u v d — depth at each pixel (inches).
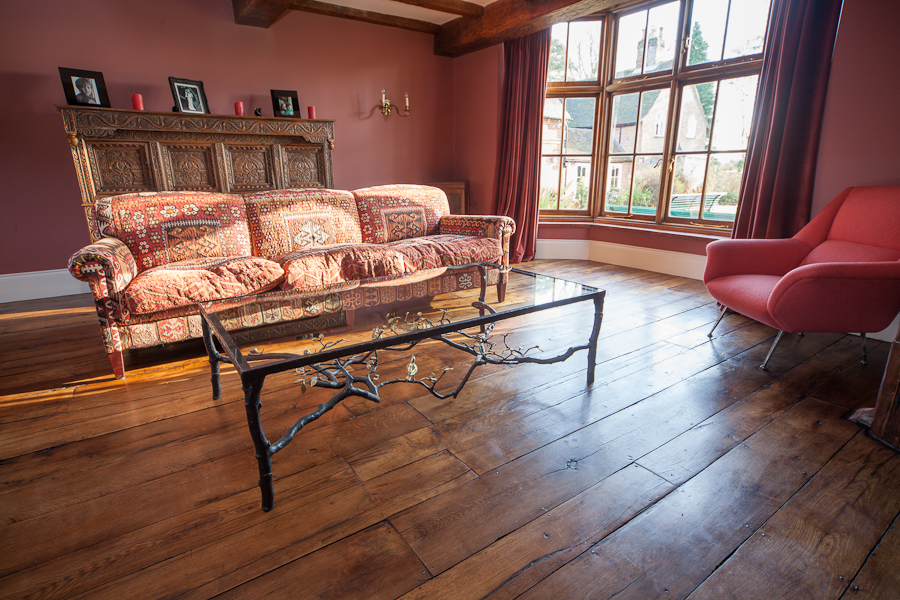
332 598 40.5
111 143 127.6
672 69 156.6
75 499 53.2
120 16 134.6
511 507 51.4
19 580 42.5
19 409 73.6
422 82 195.0
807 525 48.7
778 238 115.3
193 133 137.8
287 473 57.6
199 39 147.0
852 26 100.1
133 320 83.5
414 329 68.9
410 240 125.3
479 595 40.6
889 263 74.2
